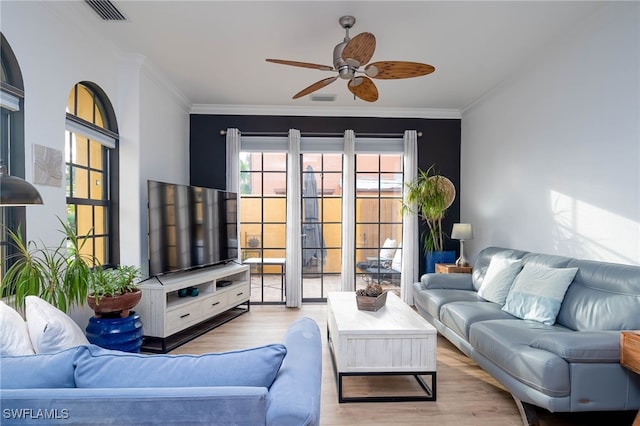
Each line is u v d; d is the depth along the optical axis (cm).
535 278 283
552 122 321
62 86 263
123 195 347
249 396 104
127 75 344
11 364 116
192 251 395
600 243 270
